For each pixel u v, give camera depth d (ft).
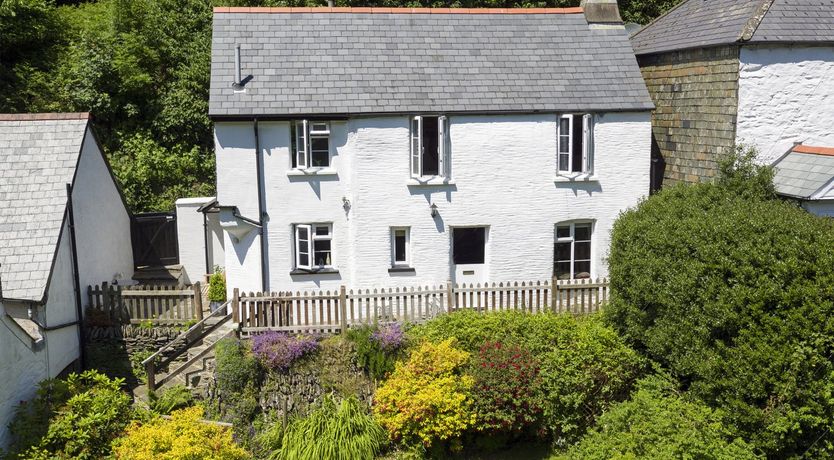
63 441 53.57
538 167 73.56
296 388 62.54
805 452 51.19
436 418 57.26
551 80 74.84
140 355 67.31
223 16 75.56
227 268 72.84
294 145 71.26
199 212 83.61
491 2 114.62
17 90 99.76
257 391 62.03
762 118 69.15
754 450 52.24
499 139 72.74
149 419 57.31
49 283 60.44
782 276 50.98
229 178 70.44
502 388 58.03
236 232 71.26
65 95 101.09
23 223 63.21
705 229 55.67
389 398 59.16
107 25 109.40
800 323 49.98
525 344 61.62
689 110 75.66
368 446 57.21
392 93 71.82
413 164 71.77
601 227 75.56
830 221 54.85
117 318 68.44
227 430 53.72
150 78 103.60
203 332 67.77
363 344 62.75
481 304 72.23
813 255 51.29
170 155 100.94
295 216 71.72
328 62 73.46
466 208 73.26
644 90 75.25
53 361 61.41
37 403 54.80
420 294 66.80
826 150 64.69
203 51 106.32
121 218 80.53
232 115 68.49
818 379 50.03
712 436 51.21
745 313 51.62
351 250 72.79
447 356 59.72
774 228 53.42
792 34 67.72
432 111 71.15
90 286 68.18
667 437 51.42
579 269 76.95
